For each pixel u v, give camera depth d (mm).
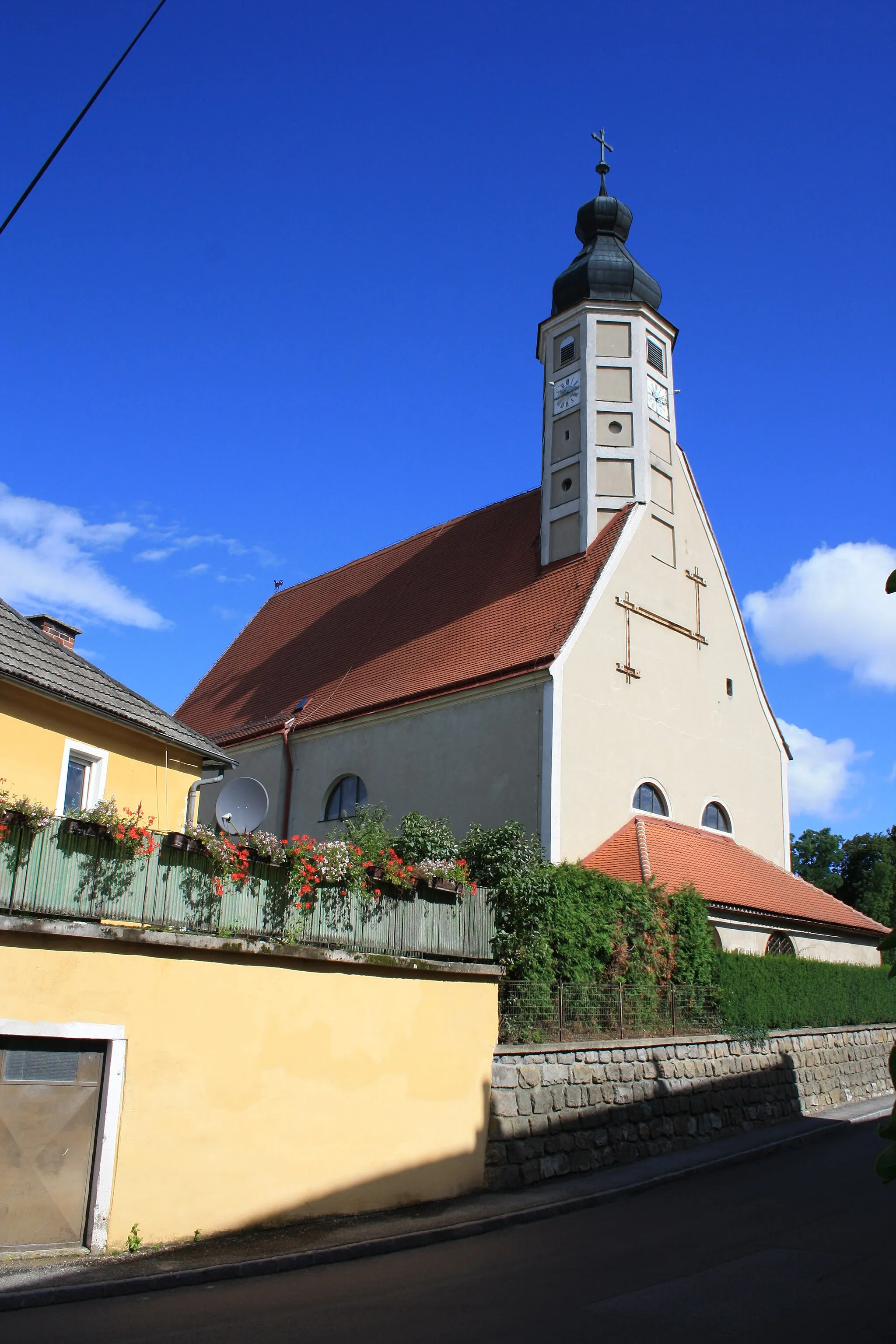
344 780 27500
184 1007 10828
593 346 27922
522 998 15531
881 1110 21859
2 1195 9484
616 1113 16047
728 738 28203
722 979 19812
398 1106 12844
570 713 23219
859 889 50906
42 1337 7617
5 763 14289
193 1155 10664
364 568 35688
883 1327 8102
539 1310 8578
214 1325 8016
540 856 17812
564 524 27219
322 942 12500
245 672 35438
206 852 11383
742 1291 9172
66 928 9906
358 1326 8062
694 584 28219
